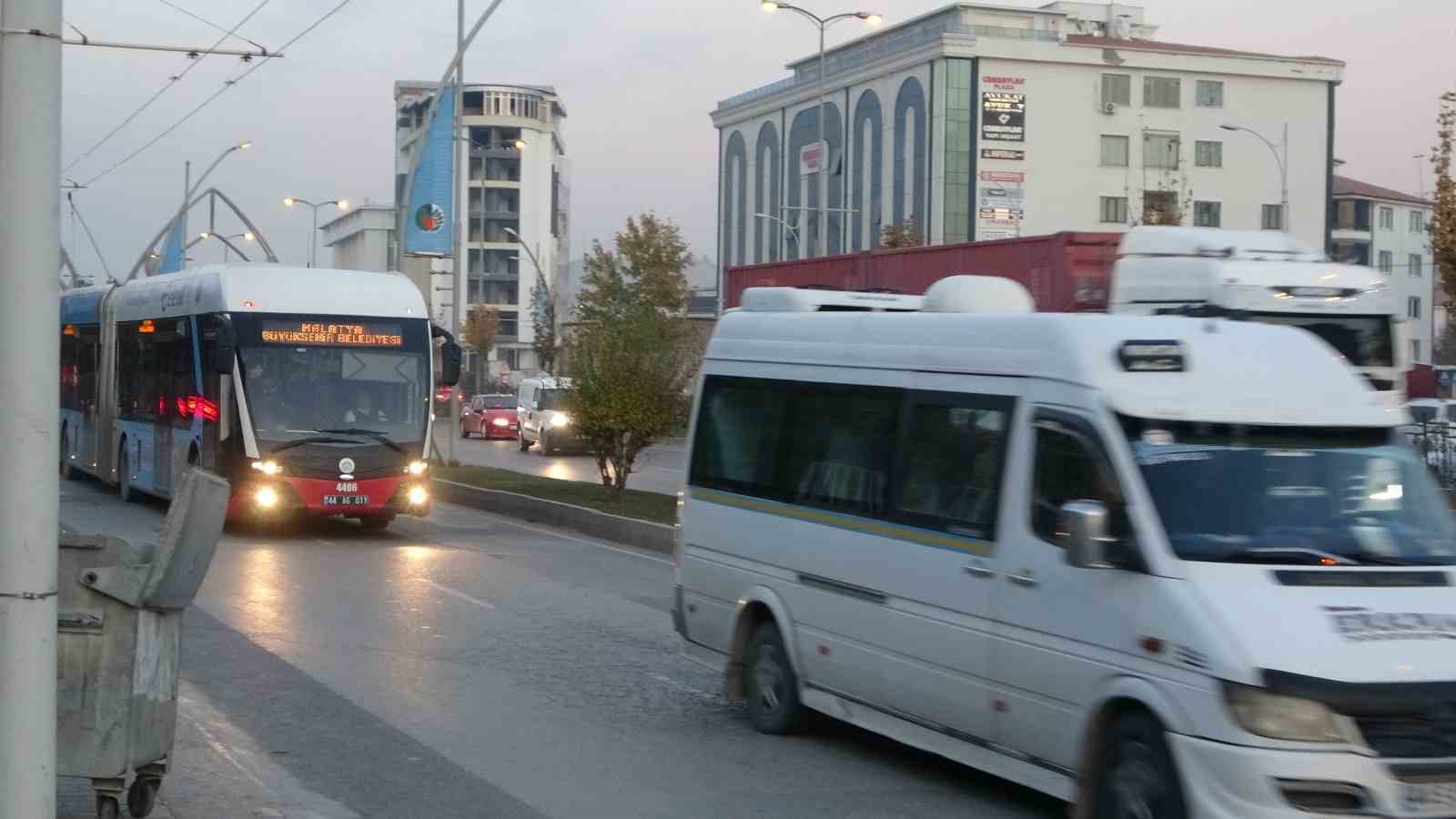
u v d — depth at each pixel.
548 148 117.69
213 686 10.38
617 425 24.39
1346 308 15.09
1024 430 7.46
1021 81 74.31
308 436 19.98
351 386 20.44
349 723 9.44
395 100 114.75
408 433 20.58
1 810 5.25
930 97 73.75
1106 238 15.84
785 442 9.47
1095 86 75.69
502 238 115.56
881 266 19.39
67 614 6.48
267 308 20.38
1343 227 98.12
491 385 90.62
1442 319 100.19
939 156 73.44
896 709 8.23
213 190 44.41
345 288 21.00
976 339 8.00
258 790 7.80
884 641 8.29
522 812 7.56
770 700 9.42
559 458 45.59
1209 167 77.81
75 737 6.50
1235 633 6.04
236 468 19.84
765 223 87.25
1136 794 6.44
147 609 6.66
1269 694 5.85
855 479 8.72
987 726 7.48
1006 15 76.44
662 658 12.04
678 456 47.22
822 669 8.88
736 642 9.71
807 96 83.00
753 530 9.59
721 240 91.88
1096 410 7.00
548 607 14.61
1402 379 15.60
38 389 5.32
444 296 115.44
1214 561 6.42
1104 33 83.06
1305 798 5.79
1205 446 6.88
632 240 25.23
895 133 76.38
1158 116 76.94
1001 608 7.37
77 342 29.64
